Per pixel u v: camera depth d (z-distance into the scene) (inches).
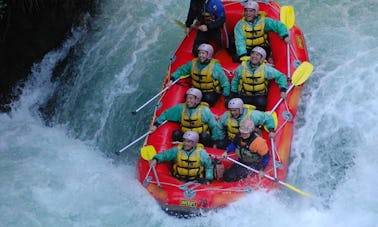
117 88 753.0
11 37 757.3
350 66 726.5
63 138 709.3
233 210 567.2
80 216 586.9
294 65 675.4
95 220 582.9
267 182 575.5
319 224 569.3
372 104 678.5
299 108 681.0
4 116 733.3
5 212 587.5
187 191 570.6
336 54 746.8
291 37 705.6
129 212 586.2
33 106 756.0
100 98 747.4
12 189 613.9
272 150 587.5
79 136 715.4
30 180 627.2
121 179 629.0
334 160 632.4
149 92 741.9
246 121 572.7
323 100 689.0
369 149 634.8
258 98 649.6
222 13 676.7
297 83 650.8
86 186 620.7
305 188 610.9
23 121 735.1
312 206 590.6
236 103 590.6
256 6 684.7
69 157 670.5
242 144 581.9
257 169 586.2
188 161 582.6
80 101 751.1
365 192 595.8
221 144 618.8
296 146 644.7
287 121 622.8
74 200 603.2
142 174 597.9
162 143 614.2
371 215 572.7
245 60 660.1
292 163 630.5
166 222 572.1
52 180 628.7
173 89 665.6
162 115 631.2
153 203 582.9
